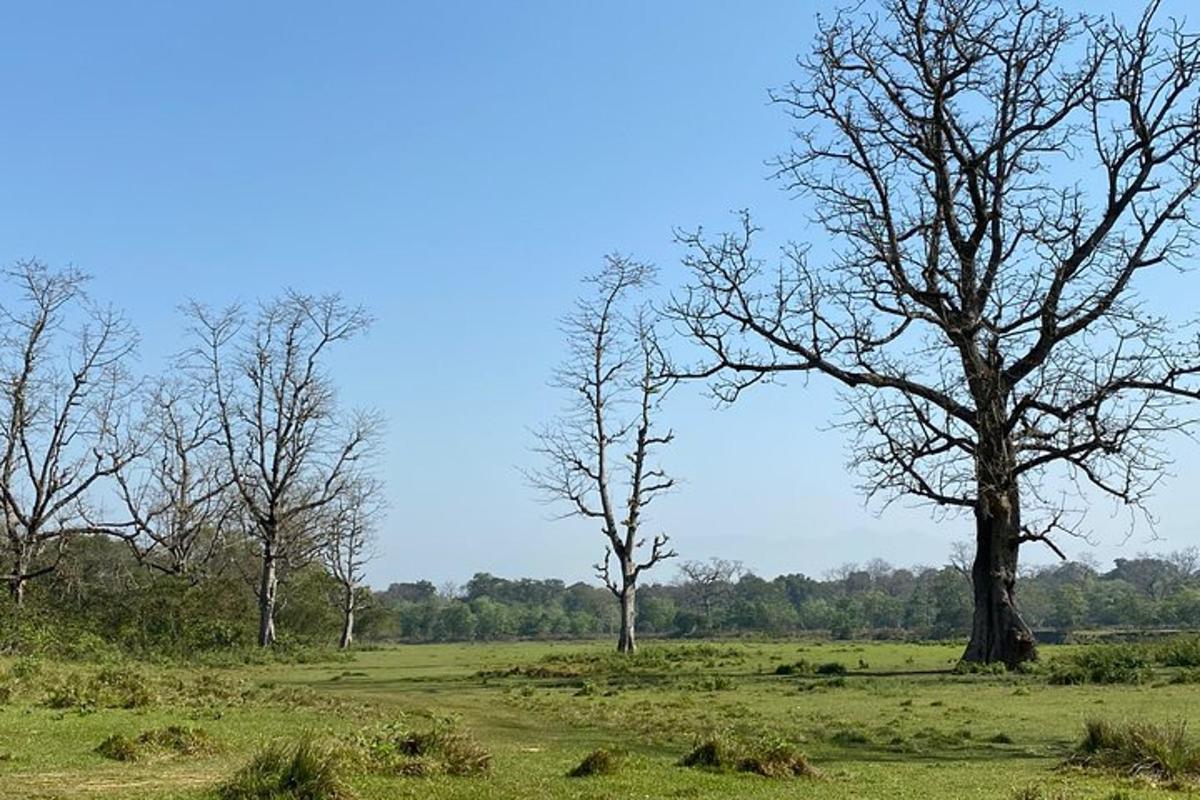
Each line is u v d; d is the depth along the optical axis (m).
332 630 70.75
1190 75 28.38
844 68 31.08
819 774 12.31
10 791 10.48
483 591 138.62
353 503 71.00
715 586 106.00
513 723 19.05
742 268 31.39
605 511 47.44
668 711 21.16
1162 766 12.09
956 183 30.95
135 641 44.25
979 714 19.81
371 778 10.88
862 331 30.53
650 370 46.91
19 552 44.69
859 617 90.56
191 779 11.18
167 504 50.66
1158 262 28.75
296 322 53.16
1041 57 29.83
